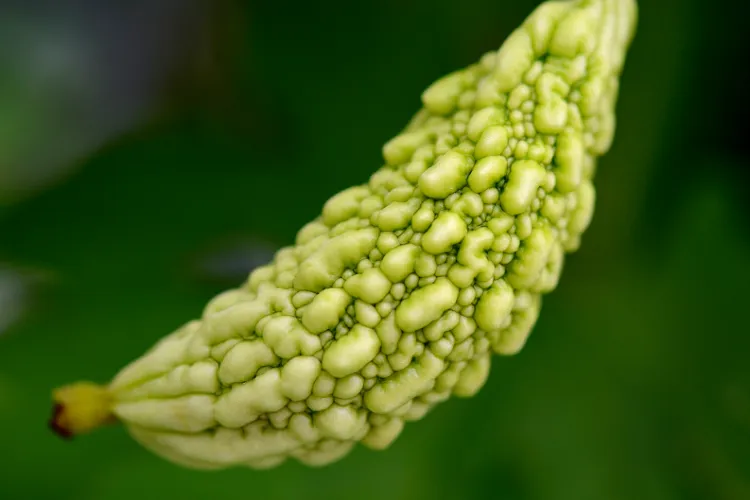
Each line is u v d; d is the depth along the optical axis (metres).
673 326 0.47
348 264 0.34
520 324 0.35
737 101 0.47
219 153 0.50
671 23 0.45
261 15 0.48
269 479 0.46
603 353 0.47
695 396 0.47
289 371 0.33
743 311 0.47
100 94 0.65
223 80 0.51
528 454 0.46
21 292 0.47
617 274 0.48
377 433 0.35
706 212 0.47
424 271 0.33
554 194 0.34
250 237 0.49
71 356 0.46
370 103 0.49
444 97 0.35
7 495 0.45
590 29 0.34
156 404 0.35
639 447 0.47
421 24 0.47
